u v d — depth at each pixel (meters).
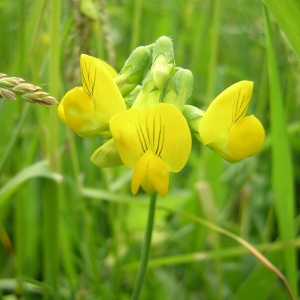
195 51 0.20
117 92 0.09
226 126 0.09
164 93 0.09
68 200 0.17
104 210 0.18
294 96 0.17
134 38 0.17
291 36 0.10
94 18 0.12
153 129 0.08
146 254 0.10
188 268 0.16
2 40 0.21
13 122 0.16
